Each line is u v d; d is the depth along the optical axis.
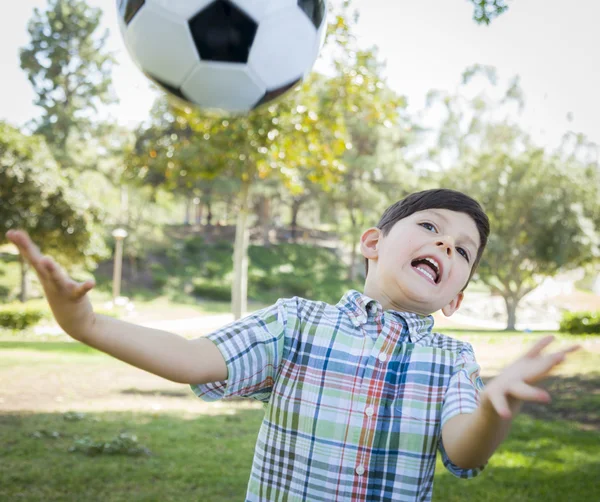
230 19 1.93
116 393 8.70
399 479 1.61
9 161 27.44
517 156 32.25
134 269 38.22
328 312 1.77
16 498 4.48
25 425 6.62
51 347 13.65
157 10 1.94
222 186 35.81
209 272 39.91
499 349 16.16
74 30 43.66
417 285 1.73
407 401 1.64
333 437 1.63
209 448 6.04
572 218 30.80
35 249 1.24
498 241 30.67
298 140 12.41
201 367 1.49
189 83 2.02
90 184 39.38
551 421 7.73
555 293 39.53
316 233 51.69
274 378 1.71
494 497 4.80
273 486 1.67
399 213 1.84
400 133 37.53
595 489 5.05
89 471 5.14
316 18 2.07
